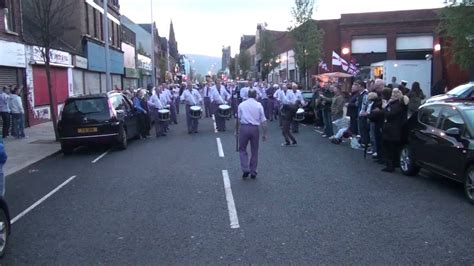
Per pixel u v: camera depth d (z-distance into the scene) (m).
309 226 6.76
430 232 6.43
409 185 9.45
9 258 5.82
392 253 5.64
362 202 8.10
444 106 9.45
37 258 5.80
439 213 7.39
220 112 20.39
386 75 30.61
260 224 6.89
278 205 7.94
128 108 16.94
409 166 10.29
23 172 11.95
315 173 10.73
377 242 6.04
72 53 28.69
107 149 15.73
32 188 9.97
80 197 8.96
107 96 15.17
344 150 14.35
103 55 37.06
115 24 43.16
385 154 10.94
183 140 17.48
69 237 6.57
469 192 8.08
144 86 64.75
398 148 11.06
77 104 14.87
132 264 5.51
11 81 21.06
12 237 6.65
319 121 21.59
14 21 21.31
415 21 41.88
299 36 41.12
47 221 7.42
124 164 12.53
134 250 5.97
